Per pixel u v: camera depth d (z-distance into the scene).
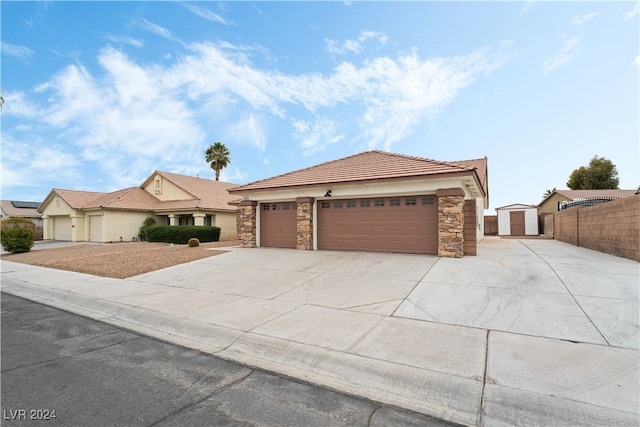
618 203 11.38
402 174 11.83
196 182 30.45
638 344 4.29
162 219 28.61
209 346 4.90
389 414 3.05
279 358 4.38
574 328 4.87
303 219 14.19
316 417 2.98
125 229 26.23
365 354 4.27
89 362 4.27
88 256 15.27
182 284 8.92
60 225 30.73
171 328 5.73
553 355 4.05
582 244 15.52
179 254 14.55
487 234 33.72
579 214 15.97
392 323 5.38
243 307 6.59
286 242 15.30
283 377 3.85
